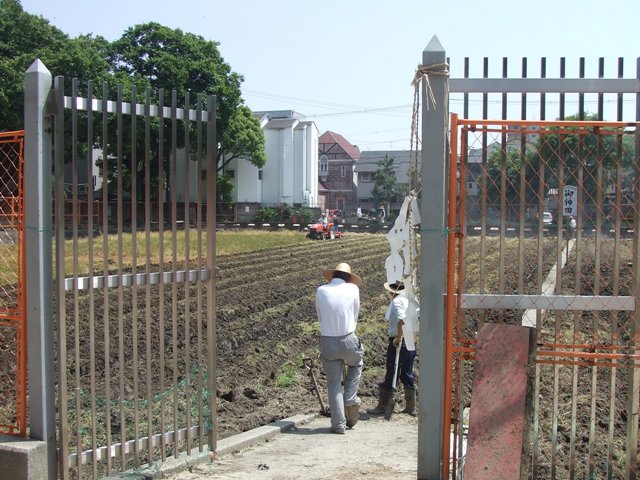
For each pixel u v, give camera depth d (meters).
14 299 8.78
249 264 32.56
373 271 30.84
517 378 5.73
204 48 56.97
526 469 5.63
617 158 5.96
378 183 101.62
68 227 23.94
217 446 7.87
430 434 6.18
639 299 5.96
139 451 7.52
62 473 6.25
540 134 5.98
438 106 6.04
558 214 6.06
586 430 8.80
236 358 13.44
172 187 7.07
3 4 45.84
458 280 6.13
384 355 14.03
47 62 43.53
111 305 17.67
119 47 53.81
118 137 6.69
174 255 7.13
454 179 6.06
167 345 13.77
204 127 7.45
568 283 19.16
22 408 6.42
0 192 6.59
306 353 14.28
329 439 8.84
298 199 78.81
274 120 80.12
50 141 6.29
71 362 11.88
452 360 6.18
